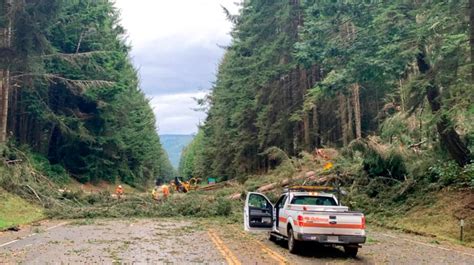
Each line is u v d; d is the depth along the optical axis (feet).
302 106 116.57
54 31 128.06
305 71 120.47
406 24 57.88
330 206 45.75
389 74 59.41
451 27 53.47
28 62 94.48
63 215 80.12
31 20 88.28
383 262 39.50
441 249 47.88
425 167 75.31
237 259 38.83
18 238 52.08
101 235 55.72
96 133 151.53
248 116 147.33
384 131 72.95
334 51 62.39
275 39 123.65
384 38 59.06
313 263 38.29
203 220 79.36
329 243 41.98
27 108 129.70
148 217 84.69
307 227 42.16
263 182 98.94
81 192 95.09
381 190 79.97
